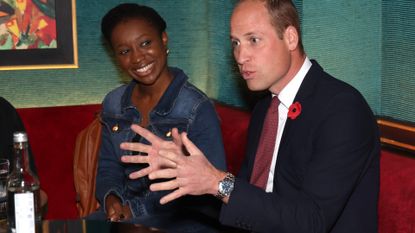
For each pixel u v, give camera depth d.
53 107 4.39
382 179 2.74
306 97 2.32
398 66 3.15
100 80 4.68
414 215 2.57
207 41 4.80
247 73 2.30
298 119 2.30
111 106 3.33
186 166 1.95
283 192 2.32
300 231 2.04
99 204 3.53
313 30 3.42
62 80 4.62
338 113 2.20
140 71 3.14
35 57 4.54
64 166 4.32
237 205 2.01
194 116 3.11
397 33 3.13
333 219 2.13
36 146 4.27
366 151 2.20
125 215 3.06
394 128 3.14
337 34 3.38
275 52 2.27
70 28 4.57
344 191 2.12
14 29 4.48
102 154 3.34
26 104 4.58
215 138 3.08
